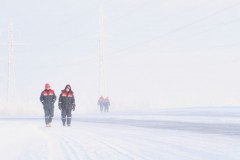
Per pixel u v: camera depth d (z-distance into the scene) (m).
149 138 17.55
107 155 12.43
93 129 23.81
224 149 13.41
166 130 22.27
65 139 17.66
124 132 21.17
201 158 11.51
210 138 17.25
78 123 31.05
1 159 12.27
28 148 14.75
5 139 18.41
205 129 22.52
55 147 14.73
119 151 13.31
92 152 13.15
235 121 28.38
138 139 17.16
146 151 13.23
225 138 17.20
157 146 14.52
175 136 18.39
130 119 35.56
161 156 12.05
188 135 18.83
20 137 19.25
